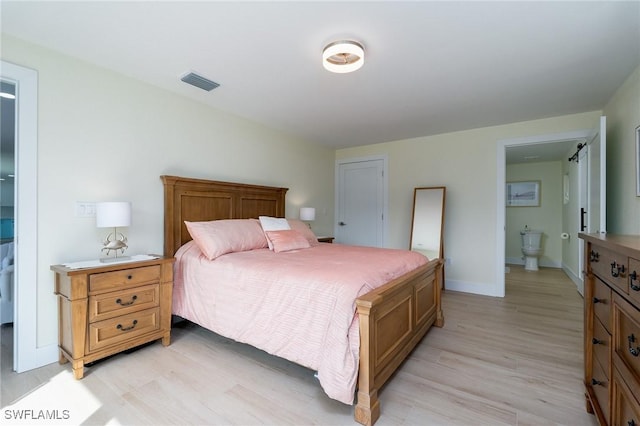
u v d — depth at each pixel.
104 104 2.39
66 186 2.18
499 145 3.89
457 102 3.07
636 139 2.29
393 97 2.94
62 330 2.04
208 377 1.91
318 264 2.12
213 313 2.26
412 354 2.26
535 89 2.74
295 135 4.41
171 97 2.87
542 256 6.10
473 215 4.07
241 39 1.98
